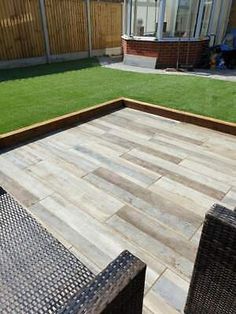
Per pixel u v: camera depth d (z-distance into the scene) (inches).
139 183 116.2
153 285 73.2
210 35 355.6
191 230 91.9
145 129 169.0
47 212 99.1
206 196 108.4
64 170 125.0
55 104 196.9
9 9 301.9
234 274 50.8
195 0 303.6
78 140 154.6
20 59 331.6
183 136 159.5
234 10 369.7
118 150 143.7
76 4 362.6
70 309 34.2
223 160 134.3
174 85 247.1
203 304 60.3
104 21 407.8
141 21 326.3
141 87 241.1
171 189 112.4
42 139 155.2
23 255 60.0
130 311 41.8
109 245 85.8
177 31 317.1
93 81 264.2
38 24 334.0
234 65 333.4
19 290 52.1
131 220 96.0
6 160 133.0
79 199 106.0
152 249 84.5
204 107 188.7
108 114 192.7
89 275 55.8
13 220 69.5
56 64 353.7
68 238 88.1
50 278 54.8
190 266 78.9
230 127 159.3
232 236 46.9
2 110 183.8
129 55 350.3
